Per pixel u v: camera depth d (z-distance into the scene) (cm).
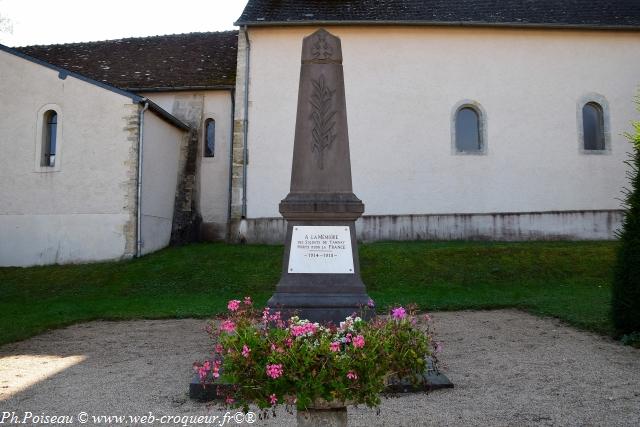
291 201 596
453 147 1759
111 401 510
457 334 820
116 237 1528
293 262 587
